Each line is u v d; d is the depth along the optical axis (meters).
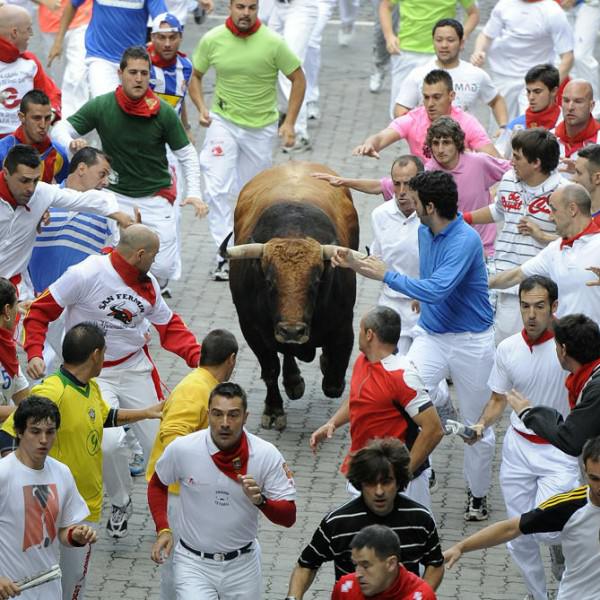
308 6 49.56
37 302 27.89
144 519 30.19
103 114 36.78
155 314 28.77
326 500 30.94
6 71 38.00
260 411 35.16
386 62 56.31
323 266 31.33
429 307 29.69
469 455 29.75
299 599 21.83
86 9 49.09
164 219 38.00
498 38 47.78
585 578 22.20
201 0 48.03
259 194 34.91
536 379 27.22
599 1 51.47
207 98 56.31
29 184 30.12
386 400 25.25
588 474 21.42
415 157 32.72
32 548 22.81
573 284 29.19
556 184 31.55
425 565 22.11
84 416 24.86
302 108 50.53
